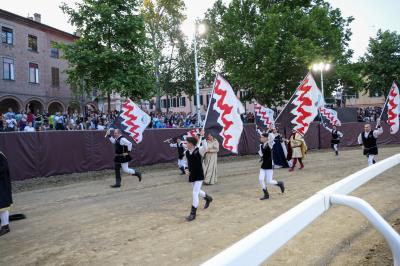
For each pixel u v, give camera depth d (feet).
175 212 23.86
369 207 5.47
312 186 31.12
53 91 102.73
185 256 15.76
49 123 63.21
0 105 89.30
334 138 61.36
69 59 60.75
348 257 14.28
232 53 91.76
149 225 20.93
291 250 15.40
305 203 5.27
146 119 41.55
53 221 23.03
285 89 90.33
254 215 22.07
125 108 40.96
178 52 122.93
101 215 23.91
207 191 31.12
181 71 124.16
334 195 5.86
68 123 62.59
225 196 28.43
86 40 62.34
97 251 17.03
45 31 101.09
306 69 84.12
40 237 19.76
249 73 87.35
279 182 27.71
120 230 20.21
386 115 39.58
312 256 14.65
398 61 126.21
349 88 109.29
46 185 37.65
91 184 37.65
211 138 35.01
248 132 66.64
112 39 61.93
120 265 15.16
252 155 65.87
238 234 18.44
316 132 78.18
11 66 90.22
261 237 4.08
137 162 50.75
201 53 112.68
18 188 35.99
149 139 52.54
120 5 62.28
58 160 42.91
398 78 127.44
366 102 177.37
